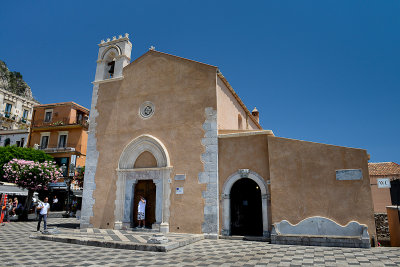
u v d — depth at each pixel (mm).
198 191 13625
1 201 19453
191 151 14297
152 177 14805
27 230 15273
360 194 10938
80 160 36000
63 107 38312
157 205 14320
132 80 16984
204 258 8531
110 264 7734
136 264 7754
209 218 13094
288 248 10180
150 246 9805
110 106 17109
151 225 14633
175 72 15867
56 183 32562
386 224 16969
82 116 39812
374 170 24891
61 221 21641
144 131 15750
